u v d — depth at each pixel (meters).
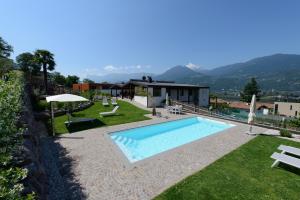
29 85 22.28
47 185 5.35
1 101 3.77
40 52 29.19
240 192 5.23
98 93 37.16
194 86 28.62
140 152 10.26
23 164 4.77
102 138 10.08
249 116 11.77
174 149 8.57
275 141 10.09
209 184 5.58
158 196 4.95
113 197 4.88
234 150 8.51
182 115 18.61
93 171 6.32
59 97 11.05
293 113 42.22
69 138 10.06
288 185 5.66
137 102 27.52
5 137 3.94
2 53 32.56
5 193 2.27
